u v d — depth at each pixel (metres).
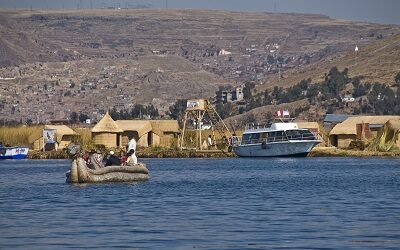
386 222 69.00
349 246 57.75
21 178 128.62
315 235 62.47
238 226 67.31
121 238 61.47
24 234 63.56
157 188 103.75
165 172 144.38
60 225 68.44
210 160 198.50
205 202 86.44
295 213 75.88
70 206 83.00
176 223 69.19
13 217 74.12
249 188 104.75
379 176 128.38
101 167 113.25
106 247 57.75
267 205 83.25
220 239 60.91
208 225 68.00
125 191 99.25
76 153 112.81
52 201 88.12
